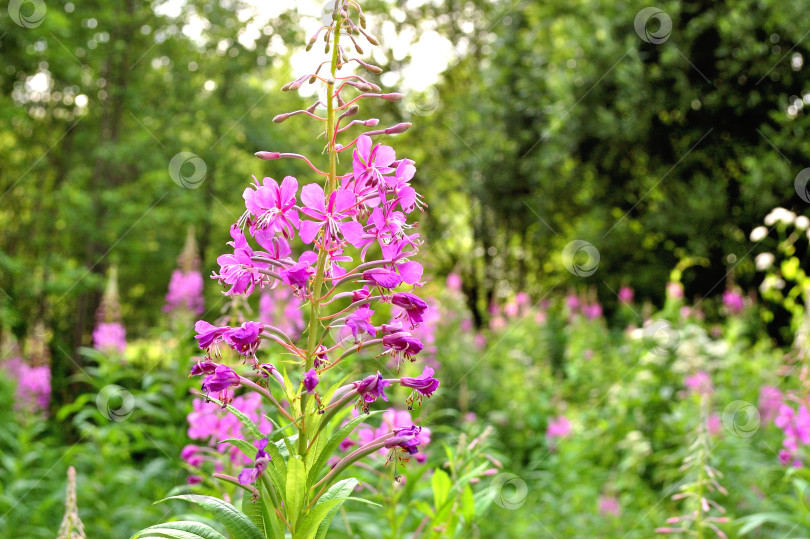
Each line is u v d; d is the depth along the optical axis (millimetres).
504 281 19156
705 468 3391
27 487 6332
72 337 13984
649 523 6047
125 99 13891
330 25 2041
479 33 20719
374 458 3141
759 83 12383
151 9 14367
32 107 14281
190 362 5914
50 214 14227
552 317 14312
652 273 13523
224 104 15461
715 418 5930
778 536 5109
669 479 6902
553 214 15719
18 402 7723
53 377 11133
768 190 11602
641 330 9320
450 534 2818
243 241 1975
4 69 11695
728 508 5465
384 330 2020
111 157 12820
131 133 14695
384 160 2027
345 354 1979
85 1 12633
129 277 15797
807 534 4484
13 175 15055
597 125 13742
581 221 14461
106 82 13922
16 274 11938
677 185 13055
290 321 5469
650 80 13102
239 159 14938
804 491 4125
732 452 5859
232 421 3422
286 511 1964
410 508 3297
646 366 9008
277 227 1967
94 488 5902
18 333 12367
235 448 3303
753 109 12766
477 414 8688
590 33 14477
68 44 12234
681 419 7027
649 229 13188
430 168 19578
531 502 6871
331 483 2107
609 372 9984
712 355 8164
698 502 3389
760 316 10758
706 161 13219
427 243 18734
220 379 1912
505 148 16875
